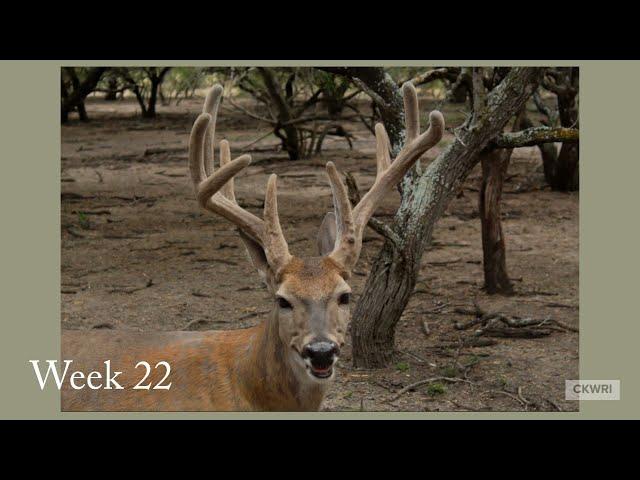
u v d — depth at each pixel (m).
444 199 7.87
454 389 7.54
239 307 9.82
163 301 10.02
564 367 8.05
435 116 5.68
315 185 17.67
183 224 14.14
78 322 9.22
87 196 16.48
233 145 23.12
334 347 4.93
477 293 10.46
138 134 27.22
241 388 5.47
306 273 5.07
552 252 12.47
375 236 13.23
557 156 17.45
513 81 7.95
